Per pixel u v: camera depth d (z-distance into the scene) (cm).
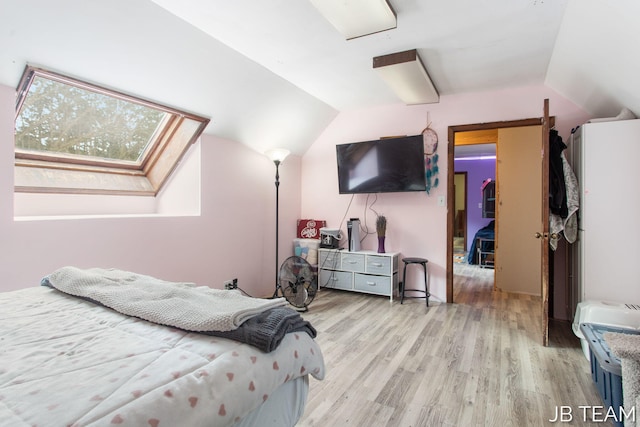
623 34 181
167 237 292
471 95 369
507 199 434
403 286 380
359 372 219
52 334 110
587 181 261
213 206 335
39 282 212
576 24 209
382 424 166
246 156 377
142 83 245
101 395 75
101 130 275
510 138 432
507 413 175
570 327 303
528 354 246
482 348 257
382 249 398
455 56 277
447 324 310
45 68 201
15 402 72
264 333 107
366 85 343
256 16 213
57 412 69
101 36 198
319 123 432
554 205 279
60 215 269
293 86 339
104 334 110
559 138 288
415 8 207
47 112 237
